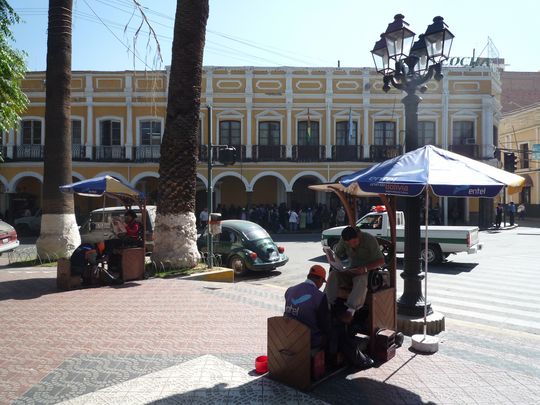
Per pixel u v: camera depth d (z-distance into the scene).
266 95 30.08
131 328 6.44
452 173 5.08
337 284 5.34
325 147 30.11
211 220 11.35
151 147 29.56
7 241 15.87
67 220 13.43
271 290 9.94
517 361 5.46
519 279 12.23
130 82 29.38
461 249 14.30
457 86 30.50
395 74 7.34
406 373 4.98
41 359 5.22
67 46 13.54
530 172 41.50
